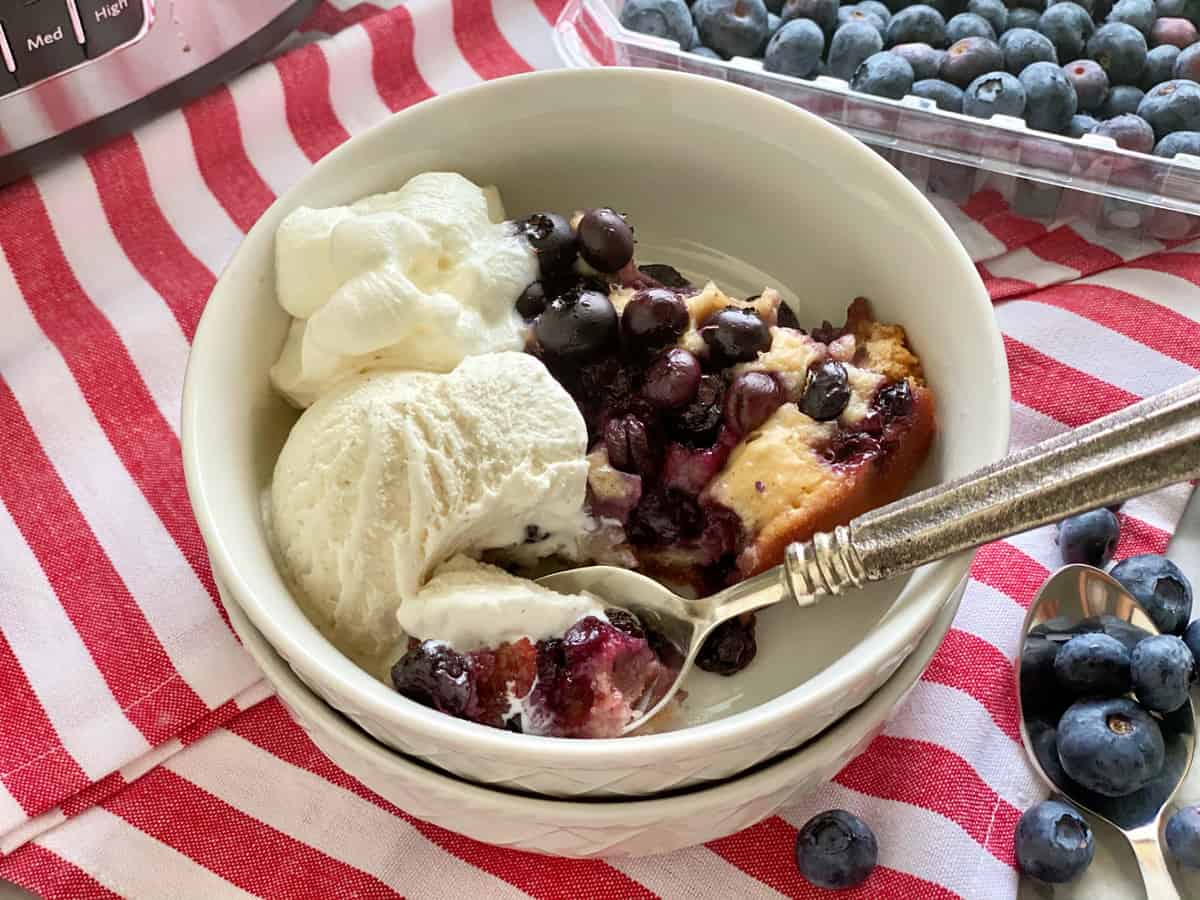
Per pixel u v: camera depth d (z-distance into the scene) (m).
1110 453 0.17
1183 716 0.23
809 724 0.18
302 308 0.23
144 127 0.31
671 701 0.22
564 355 0.23
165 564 0.25
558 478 0.21
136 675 0.24
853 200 0.24
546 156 0.26
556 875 0.22
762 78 0.31
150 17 0.29
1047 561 0.25
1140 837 0.22
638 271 0.26
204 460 0.20
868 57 0.33
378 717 0.18
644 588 0.22
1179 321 0.29
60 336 0.29
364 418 0.21
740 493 0.23
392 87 0.34
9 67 0.27
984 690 0.24
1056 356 0.29
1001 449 0.19
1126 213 0.31
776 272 0.27
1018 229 0.31
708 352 0.23
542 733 0.20
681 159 0.26
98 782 0.23
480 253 0.24
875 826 0.22
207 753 0.23
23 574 0.25
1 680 0.24
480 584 0.21
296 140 0.33
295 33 0.35
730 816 0.19
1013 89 0.31
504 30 0.35
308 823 0.22
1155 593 0.24
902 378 0.23
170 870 0.22
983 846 0.22
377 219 0.23
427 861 0.22
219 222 0.31
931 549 0.18
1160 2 0.35
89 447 0.27
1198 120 0.32
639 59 0.32
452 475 0.21
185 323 0.29
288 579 0.21
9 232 0.29
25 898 0.22
